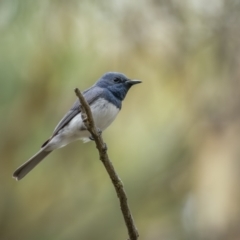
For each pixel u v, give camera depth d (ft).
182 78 31.22
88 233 37.58
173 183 32.63
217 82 30.37
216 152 24.89
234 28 32.94
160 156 33.12
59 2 32.01
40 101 31.24
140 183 33.86
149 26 32.63
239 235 22.82
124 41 31.96
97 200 37.73
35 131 32.12
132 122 32.55
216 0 34.01
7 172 32.58
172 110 31.45
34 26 31.68
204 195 24.22
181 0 33.65
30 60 31.42
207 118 27.63
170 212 33.60
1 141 31.83
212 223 23.44
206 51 32.24
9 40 31.58
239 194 23.50
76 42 32.19
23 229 37.83
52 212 37.70
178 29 32.73
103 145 20.76
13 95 31.22
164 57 31.55
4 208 37.11
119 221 37.52
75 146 35.94
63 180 36.60
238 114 26.08
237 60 30.99
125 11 32.94
